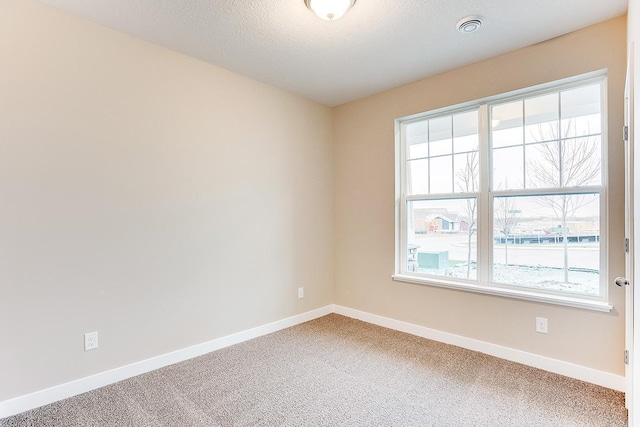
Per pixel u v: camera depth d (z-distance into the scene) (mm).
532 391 2160
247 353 2783
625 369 2096
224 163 2939
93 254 2217
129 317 2373
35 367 1998
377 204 3527
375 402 2053
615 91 2168
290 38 2414
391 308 3410
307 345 2949
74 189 2137
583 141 2400
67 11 2096
